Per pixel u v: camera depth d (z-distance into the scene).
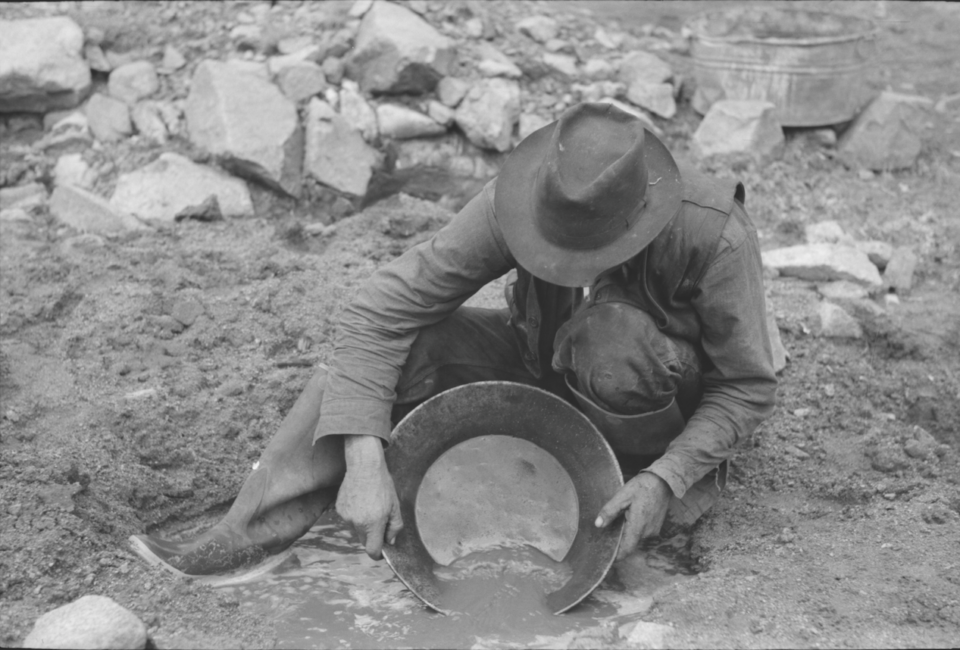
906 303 4.79
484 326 3.48
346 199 5.36
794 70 5.83
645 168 2.82
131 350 4.23
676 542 3.50
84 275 4.64
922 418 4.17
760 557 3.22
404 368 3.34
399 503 3.13
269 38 5.83
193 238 5.00
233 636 2.87
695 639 2.78
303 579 3.25
